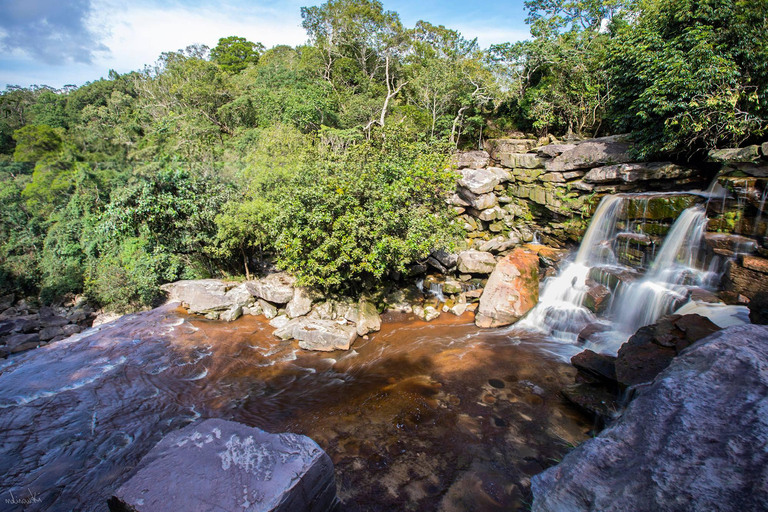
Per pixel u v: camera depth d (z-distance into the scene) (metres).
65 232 31.02
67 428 8.59
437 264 16.14
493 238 18.41
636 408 3.79
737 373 3.31
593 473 3.46
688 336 7.54
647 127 14.77
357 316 13.16
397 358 11.05
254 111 35.00
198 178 19.28
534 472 6.47
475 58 32.34
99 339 12.78
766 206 10.36
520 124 28.34
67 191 33.84
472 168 22.30
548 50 24.98
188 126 31.34
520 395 8.77
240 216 15.82
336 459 6.95
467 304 14.62
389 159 14.30
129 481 3.29
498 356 10.71
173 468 3.40
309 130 29.77
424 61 37.72
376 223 12.20
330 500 3.89
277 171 17.41
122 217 16.55
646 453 3.23
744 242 10.26
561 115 25.19
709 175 13.41
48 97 59.34
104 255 27.95
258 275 20.38
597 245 14.63
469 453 6.97
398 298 14.88
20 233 33.84
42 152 37.56
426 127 29.83
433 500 5.96
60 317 24.56
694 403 3.27
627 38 15.68
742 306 9.00
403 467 6.68
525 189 19.77
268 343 12.46
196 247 19.05
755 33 11.77
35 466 7.49
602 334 11.09
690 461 2.88
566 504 3.43
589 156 17.00
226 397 9.73
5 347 20.64
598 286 12.58
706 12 12.80
